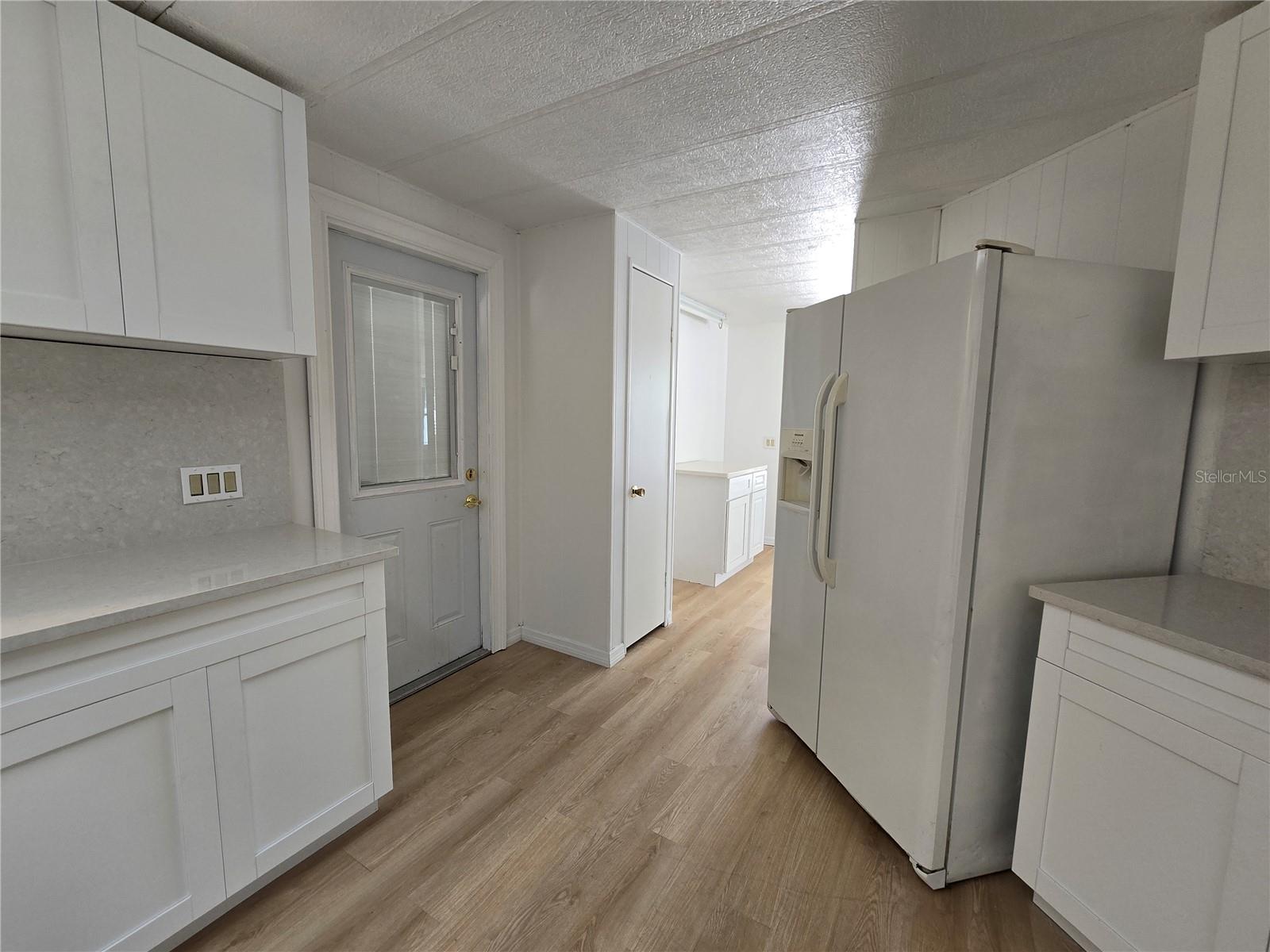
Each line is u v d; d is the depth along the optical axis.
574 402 2.61
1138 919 1.09
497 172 2.02
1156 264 1.51
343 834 1.55
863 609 1.61
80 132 1.09
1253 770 0.92
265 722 1.29
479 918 1.31
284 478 1.80
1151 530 1.42
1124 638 1.10
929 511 1.36
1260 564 1.31
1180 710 1.01
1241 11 1.14
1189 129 1.43
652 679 2.54
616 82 1.46
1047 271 1.25
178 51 1.22
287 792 1.34
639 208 2.36
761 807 1.71
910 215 2.38
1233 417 1.36
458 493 2.56
